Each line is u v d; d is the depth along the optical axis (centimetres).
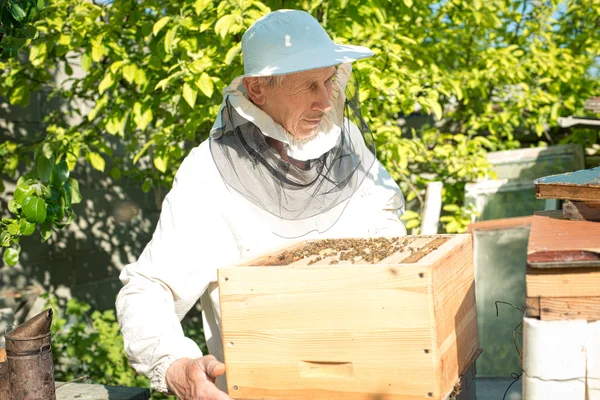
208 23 432
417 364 172
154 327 219
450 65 611
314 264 185
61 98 732
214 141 245
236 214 236
